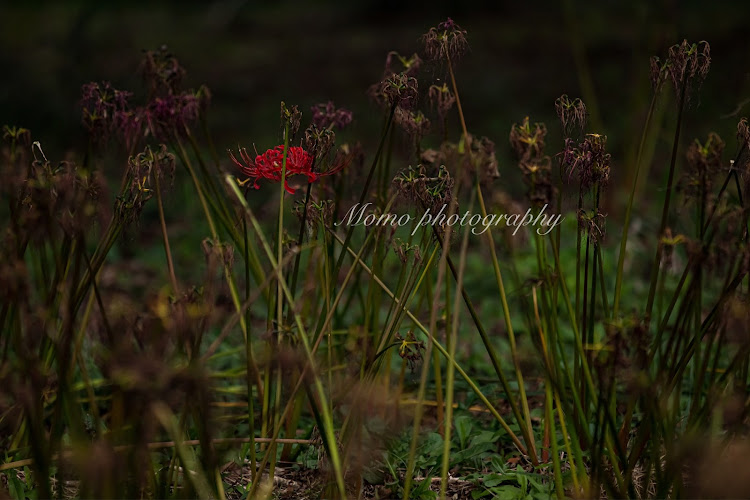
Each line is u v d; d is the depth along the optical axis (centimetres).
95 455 284
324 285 333
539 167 325
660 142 642
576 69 987
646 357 300
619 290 324
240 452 330
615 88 895
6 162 314
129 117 328
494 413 327
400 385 339
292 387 330
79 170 321
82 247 303
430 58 317
